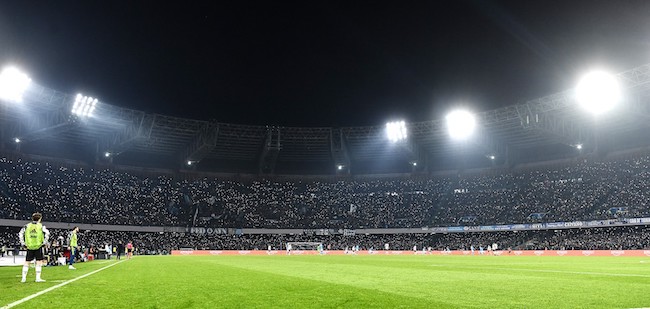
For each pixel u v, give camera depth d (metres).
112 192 78.56
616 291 12.54
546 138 76.44
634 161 72.19
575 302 10.47
